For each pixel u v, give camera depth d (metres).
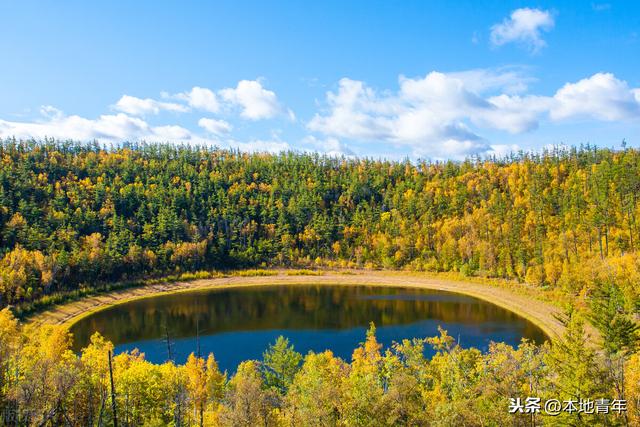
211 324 118.12
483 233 188.88
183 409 51.88
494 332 107.25
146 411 49.97
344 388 45.81
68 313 125.81
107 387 49.31
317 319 123.00
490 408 40.09
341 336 106.62
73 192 190.38
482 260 173.12
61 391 43.25
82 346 98.31
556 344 45.72
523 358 59.62
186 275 178.88
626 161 177.12
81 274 152.12
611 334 43.88
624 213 149.75
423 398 45.34
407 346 69.56
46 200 180.38
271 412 42.50
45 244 154.75
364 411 39.69
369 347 75.19
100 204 194.00
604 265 119.75
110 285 154.38
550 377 52.47
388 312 130.38
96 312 131.12
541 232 166.75
